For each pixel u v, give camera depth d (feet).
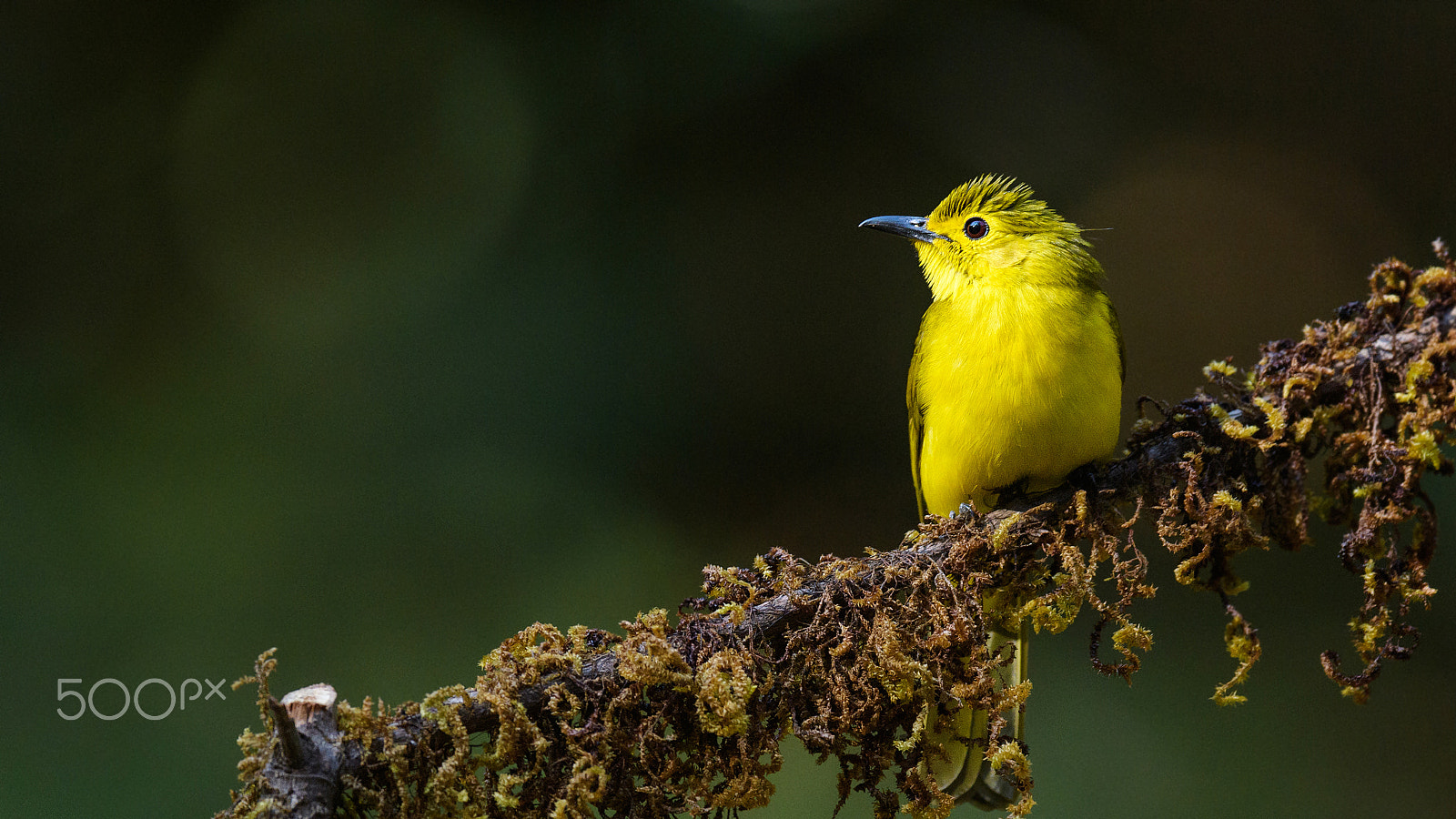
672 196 16.19
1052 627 12.34
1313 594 13.32
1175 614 13.25
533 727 12.20
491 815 12.20
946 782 12.34
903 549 12.32
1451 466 12.33
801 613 12.27
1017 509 12.43
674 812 12.23
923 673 12.26
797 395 16.21
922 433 12.61
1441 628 13.20
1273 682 13.16
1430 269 12.36
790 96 16.61
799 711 12.26
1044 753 13.08
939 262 12.57
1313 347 12.38
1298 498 12.35
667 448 15.03
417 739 12.19
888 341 16.67
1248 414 12.38
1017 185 12.60
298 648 13.14
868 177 16.97
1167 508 12.36
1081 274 12.50
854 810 12.94
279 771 12.17
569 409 14.76
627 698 12.22
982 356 12.46
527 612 13.25
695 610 12.28
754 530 15.24
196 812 12.92
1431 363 12.33
